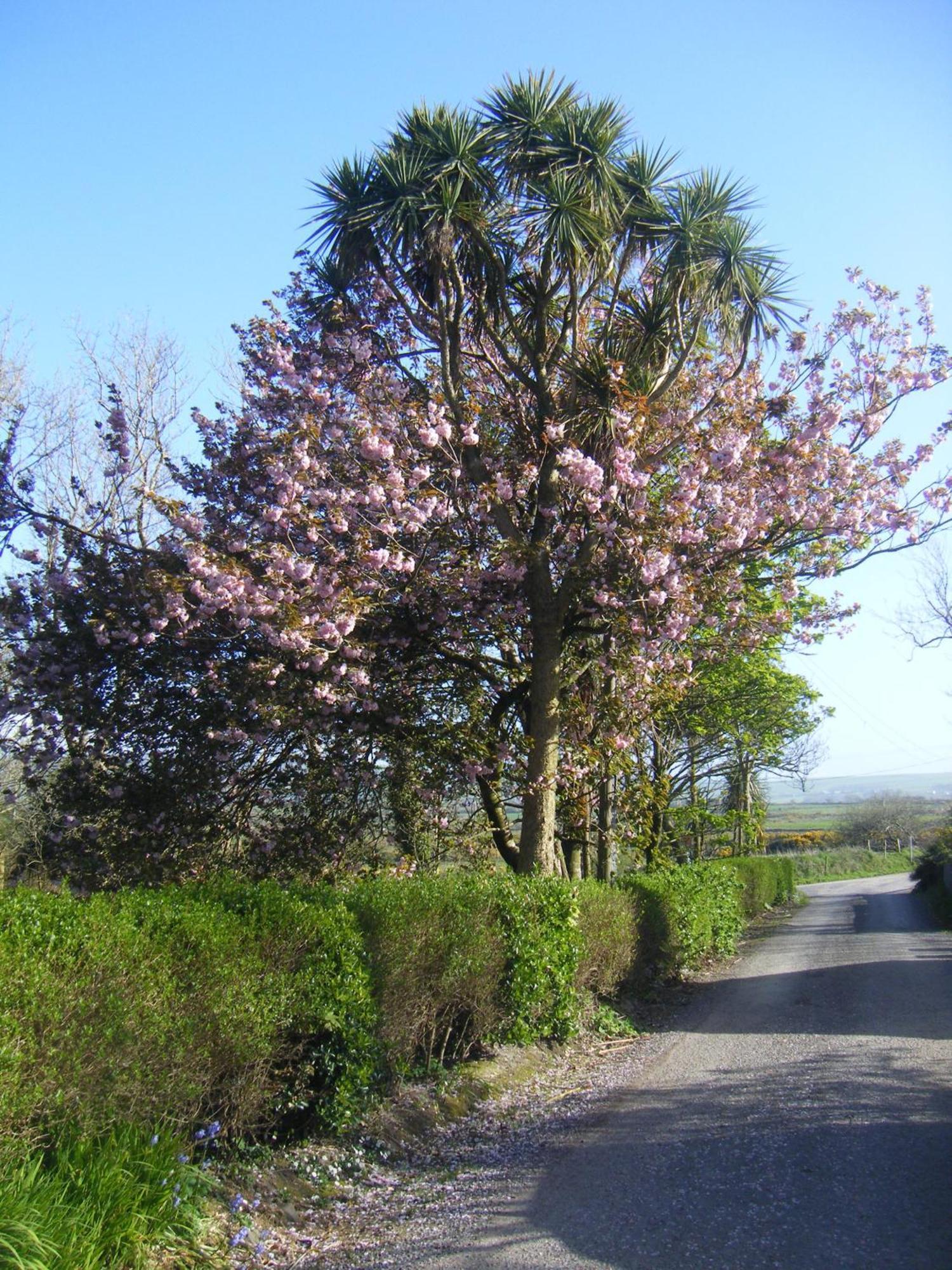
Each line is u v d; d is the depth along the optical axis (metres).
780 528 10.84
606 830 13.00
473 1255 4.11
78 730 10.04
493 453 11.28
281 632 8.83
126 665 9.95
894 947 16.45
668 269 10.41
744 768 23.31
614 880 12.34
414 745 10.98
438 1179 5.24
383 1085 6.16
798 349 11.53
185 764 9.97
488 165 9.89
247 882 6.19
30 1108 3.59
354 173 9.71
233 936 4.79
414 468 10.03
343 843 10.66
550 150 9.59
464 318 11.38
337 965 5.51
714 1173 4.97
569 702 11.55
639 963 11.28
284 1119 5.49
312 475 9.91
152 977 4.26
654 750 18.61
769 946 18.25
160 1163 4.09
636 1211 4.50
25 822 12.77
